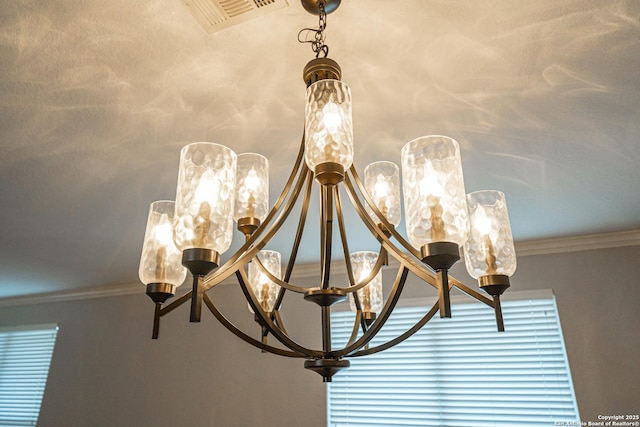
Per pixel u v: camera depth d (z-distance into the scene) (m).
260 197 1.14
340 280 3.39
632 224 2.64
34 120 1.60
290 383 3.27
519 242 2.98
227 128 1.68
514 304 2.96
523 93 1.50
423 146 0.83
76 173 1.99
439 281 0.77
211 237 0.80
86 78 1.40
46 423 3.87
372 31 1.25
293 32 1.25
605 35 1.25
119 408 3.67
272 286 1.36
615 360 2.62
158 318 1.00
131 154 1.85
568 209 2.44
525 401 2.75
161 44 1.28
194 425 3.40
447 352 3.02
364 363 3.20
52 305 4.30
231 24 1.22
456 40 1.28
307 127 0.83
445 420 2.89
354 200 0.97
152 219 1.04
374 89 1.49
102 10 1.17
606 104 1.54
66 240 2.84
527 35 1.26
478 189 2.21
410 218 0.81
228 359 3.49
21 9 1.16
